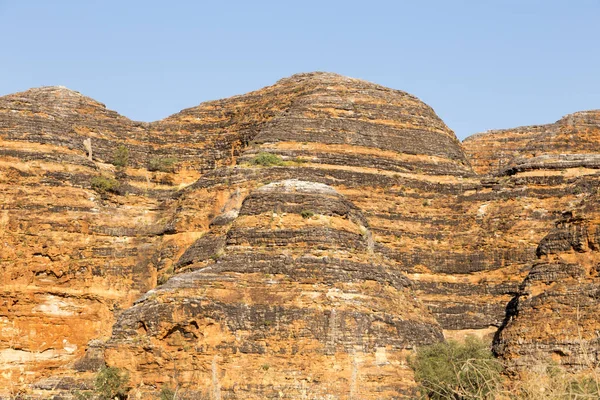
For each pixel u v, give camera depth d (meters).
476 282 94.88
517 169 99.12
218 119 109.81
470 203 98.00
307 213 85.31
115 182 101.62
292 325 80.31
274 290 81.75
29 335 94.06
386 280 84.69
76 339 95.00
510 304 90.38
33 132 100.06
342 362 79.50
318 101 101.38
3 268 94.31
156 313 81.25
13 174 97.31
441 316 93.19
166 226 97.25
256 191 87.56
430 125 103.12
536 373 59.94
